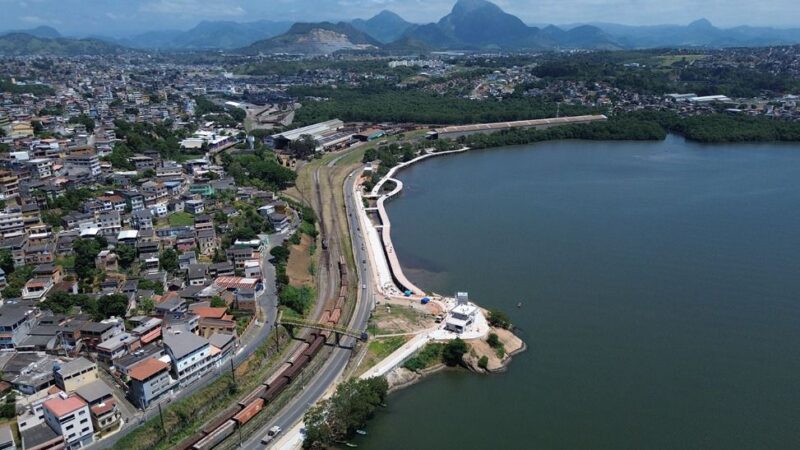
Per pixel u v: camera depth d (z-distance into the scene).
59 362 151.62
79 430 130.25
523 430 145.62
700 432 144.38
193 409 147.38
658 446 139.88
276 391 157.25
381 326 192.00
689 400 156.88
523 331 192.38
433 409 154.88
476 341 180.12
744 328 192.88
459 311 193.12
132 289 193.25
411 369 170.50
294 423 146.50
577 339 187.25
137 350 161.12
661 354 178.38
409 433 144.88
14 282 194.38
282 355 176.12
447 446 139.88
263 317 192.50
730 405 154.50
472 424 148.12
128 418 141.25
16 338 163.38
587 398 158.12
